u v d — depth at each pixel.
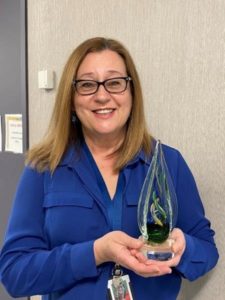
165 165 1.01
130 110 1.10
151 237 0.95
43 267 0.97
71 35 1.74
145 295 1.04
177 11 1.32
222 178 1.25
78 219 1.02
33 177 1.08
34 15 1.91
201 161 1.31
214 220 1.29
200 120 1.30
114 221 1.02
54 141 1.10
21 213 1.05
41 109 1.94
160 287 1.06
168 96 1.38
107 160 1.11
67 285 0.99
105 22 1.58
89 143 1.12
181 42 1.32
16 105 2.12
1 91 2.21
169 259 0.93
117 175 1.08
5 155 2.24
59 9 1.77
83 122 1.06
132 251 0.91
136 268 0.89
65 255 0.97
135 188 1.05
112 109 1.04
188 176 1.15
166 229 0.96
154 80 1.42
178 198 1.12
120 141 1.11
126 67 1.07
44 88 1.89
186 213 1.12
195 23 1.28
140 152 1.10
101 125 1.03
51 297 1.10
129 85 1.07
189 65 1.31
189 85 1.32
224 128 1.23
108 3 1.55
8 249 1.03
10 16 2.07
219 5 1.21
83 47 1.04
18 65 2.06
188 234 1.12
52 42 1.83
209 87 1.26
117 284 1.00
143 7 1.43
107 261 0.97
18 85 2.08
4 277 1.02
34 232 1.04
